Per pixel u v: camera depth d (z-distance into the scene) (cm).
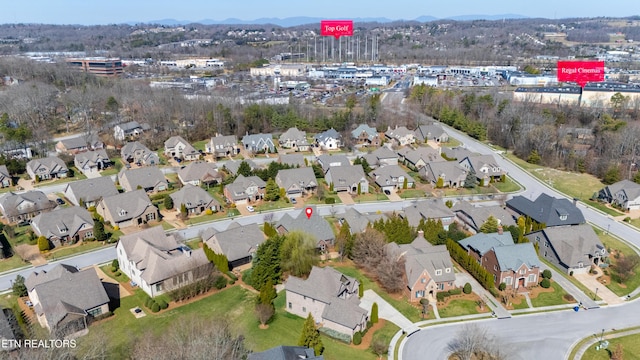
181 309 6869
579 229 8706
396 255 7719
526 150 14862
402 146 15775
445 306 7131
